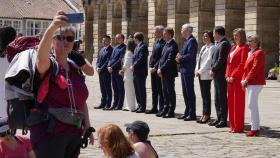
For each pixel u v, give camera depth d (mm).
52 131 7289
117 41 22094
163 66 18969
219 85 16906
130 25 59000
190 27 18688
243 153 13383
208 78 17719
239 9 43375
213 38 17781
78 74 7715
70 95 7430
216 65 16750
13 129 7617
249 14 41219
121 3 61625
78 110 7484
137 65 20672
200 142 14758
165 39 19062
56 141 7328
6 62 8633
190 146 14180
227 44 16750
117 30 62688
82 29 71562
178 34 49969
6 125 8070
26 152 8273
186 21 49969
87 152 13094
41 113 7312
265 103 25453
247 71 15602
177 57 18641
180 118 19031
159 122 18219
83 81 7727
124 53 21953
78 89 7527
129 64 21312
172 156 12891
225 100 17031
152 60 20219
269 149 13914
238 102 16188
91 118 19234
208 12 46594
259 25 40719
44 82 7332
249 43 15539
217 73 16875
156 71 19953
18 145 8227
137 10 59062
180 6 49938
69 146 7570
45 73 7328
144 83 20891
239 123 16297
